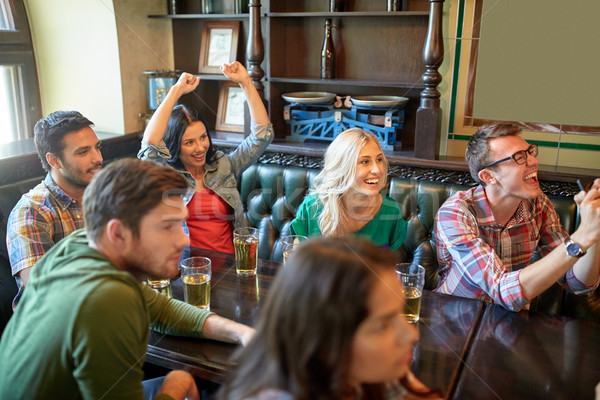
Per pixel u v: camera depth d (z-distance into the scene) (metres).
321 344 0.57
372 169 1.50
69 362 0.82
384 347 0.59
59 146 1.45
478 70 1.91
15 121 2.44
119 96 2.43
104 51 2.39
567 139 1.97
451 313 1.23
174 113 1.82
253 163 2.20
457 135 2.17
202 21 2.63
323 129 2.30
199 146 1.83
